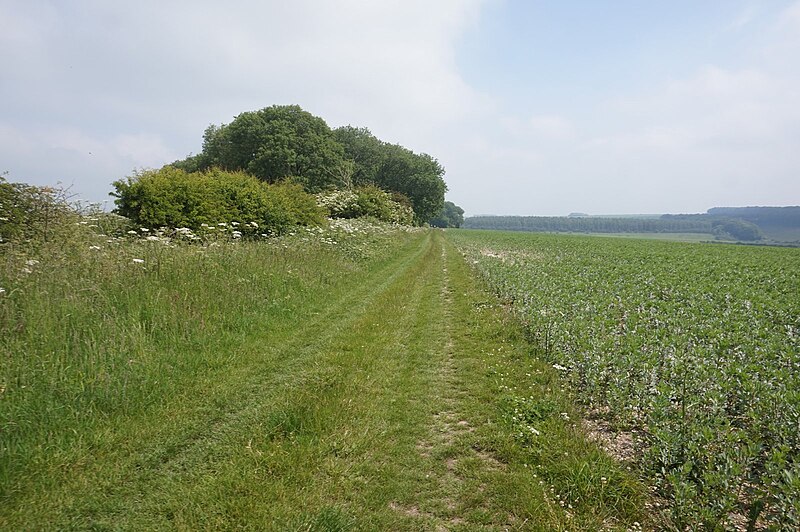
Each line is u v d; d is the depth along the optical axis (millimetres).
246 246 12203
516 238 51469
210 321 7785
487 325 9344
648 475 4039
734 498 3363
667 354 6398
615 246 37156
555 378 6383
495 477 4164
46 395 4727
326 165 50188
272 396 5652
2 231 8977
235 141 50656
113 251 9055
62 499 3621
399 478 4168
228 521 3475
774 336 7145
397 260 20531
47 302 6289
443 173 83812
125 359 5754
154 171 14359
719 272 17641
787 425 4234
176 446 4469
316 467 4219
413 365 7133
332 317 9656
